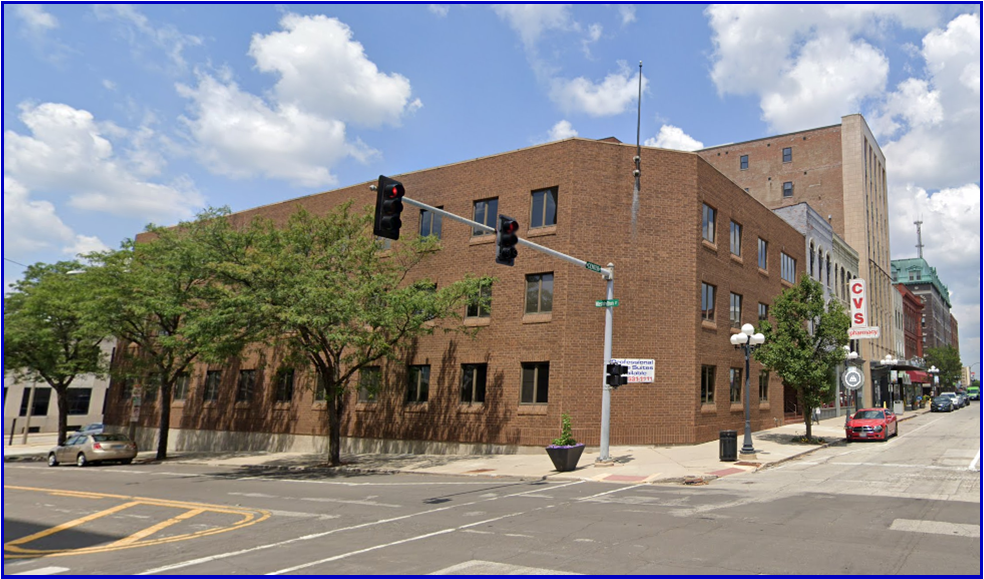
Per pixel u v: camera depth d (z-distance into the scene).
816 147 54.75
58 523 11.43
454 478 17.56
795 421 33.94
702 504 11.66
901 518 9.84
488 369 23.69
